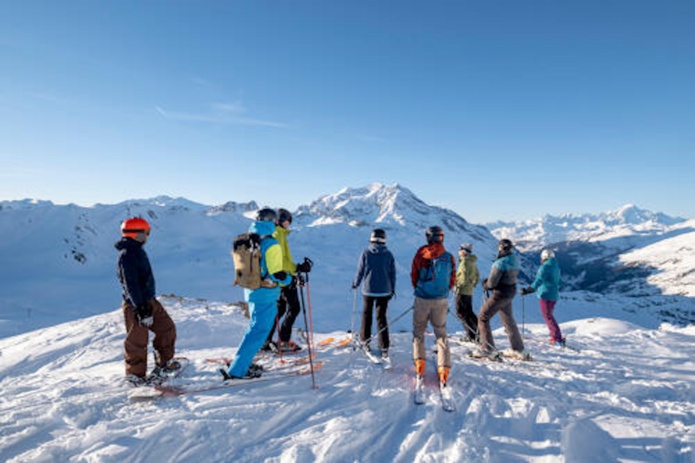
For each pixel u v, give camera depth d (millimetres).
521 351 6086
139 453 2832
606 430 3527
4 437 2969
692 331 11039
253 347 4266
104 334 9914
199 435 3102
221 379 4324
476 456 2938
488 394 4238
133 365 4285
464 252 7539
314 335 9148
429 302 4699
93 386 4219
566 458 2986
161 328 4512
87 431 3064
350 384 4309
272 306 4375
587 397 4375
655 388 4742
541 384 4770
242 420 3369
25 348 9211
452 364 5398
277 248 4258
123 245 4168
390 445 3158
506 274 5914
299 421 3482
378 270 5379
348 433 3209
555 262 8070
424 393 4234
